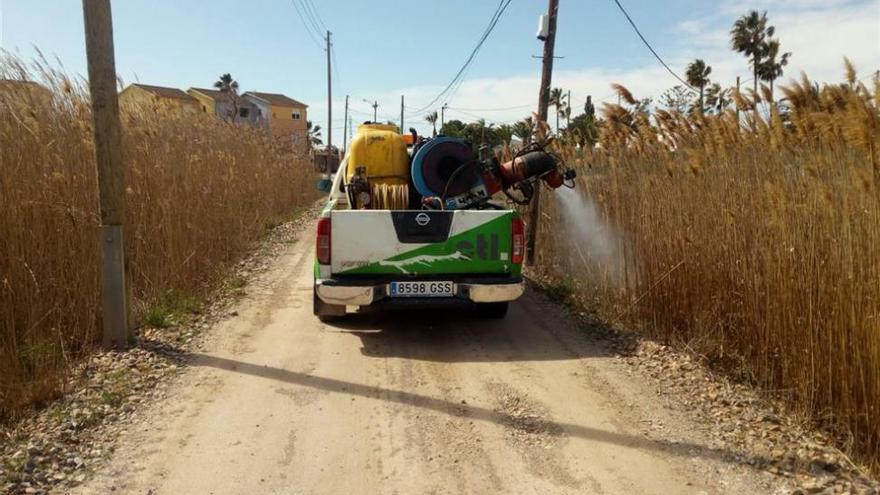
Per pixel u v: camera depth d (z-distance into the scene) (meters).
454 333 6.52
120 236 5.59
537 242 9.81
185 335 6.18
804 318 4.30
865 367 3.82
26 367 4.92
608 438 4.08
